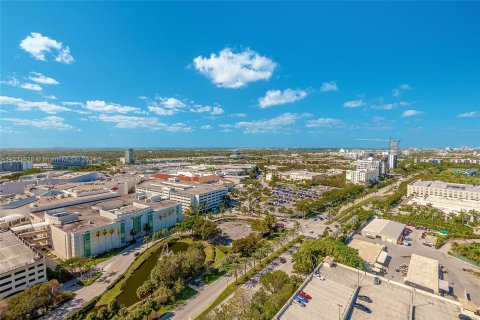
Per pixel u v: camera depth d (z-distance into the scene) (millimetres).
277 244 164625
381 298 95438
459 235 180500
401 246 168750
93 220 173500
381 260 143250
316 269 113750
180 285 113688
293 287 107688
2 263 119938
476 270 137500
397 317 85375
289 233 182250
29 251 132750
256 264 140875
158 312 102188
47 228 166000
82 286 123625
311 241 140500
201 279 126812
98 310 102688
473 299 112062
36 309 101375
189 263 127188
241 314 89250
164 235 190875
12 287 113562
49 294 105375
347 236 185000
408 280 118250
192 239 183250
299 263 130125
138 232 184875
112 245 166625
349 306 89312
